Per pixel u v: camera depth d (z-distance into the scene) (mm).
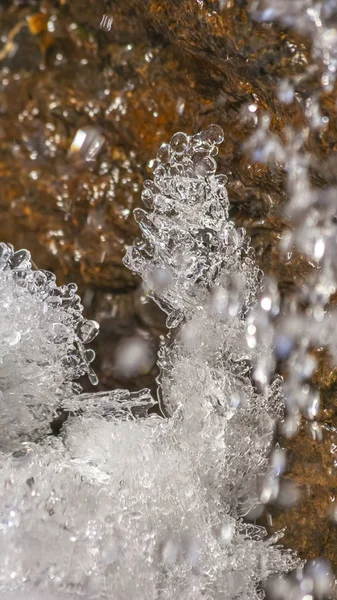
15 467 618
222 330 651
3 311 644
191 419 646
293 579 632
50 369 653
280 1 591
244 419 645
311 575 630
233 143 640
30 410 651
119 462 630
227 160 644
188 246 651
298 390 637
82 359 663
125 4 673
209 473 640
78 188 712
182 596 614
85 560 604
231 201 651
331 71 587
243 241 649
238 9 599
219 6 603
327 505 627
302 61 591
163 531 618
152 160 655
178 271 654
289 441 640
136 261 663
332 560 626
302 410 636
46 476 614
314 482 632
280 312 643
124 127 695
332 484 626
